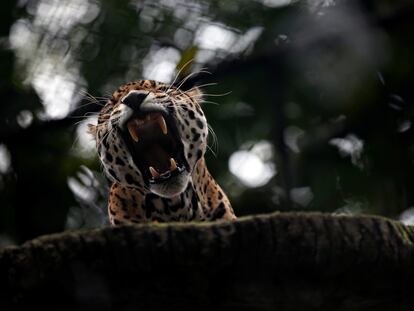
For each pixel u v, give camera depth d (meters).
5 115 14.77
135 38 12.69
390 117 16.25
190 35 12.91
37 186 15.86
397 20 14.19
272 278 5.64
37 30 12.61
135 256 5.43
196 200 9.62
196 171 9.69
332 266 5.62
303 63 14.91
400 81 15.80
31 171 15.73
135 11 12.22
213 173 16.19
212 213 9.77
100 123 9.75
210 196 9.90
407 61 15.38
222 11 12.66
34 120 15.00
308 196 16.48
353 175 16.42
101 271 5.44
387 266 5.72
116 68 13.24
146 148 9.45
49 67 13.16
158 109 9.00
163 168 9.48
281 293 5.73
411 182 16.47
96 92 13.67
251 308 5.88
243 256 5.54
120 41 12.70
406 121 16.39
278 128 15.58
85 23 12.39
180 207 9.54
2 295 5.40
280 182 16.16
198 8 12.43
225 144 16.02
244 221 5.56
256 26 13.27
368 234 5.66
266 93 15.65
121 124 9.05
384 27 14.49
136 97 8.98
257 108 15.93
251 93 15.73
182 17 12.49
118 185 9.80
